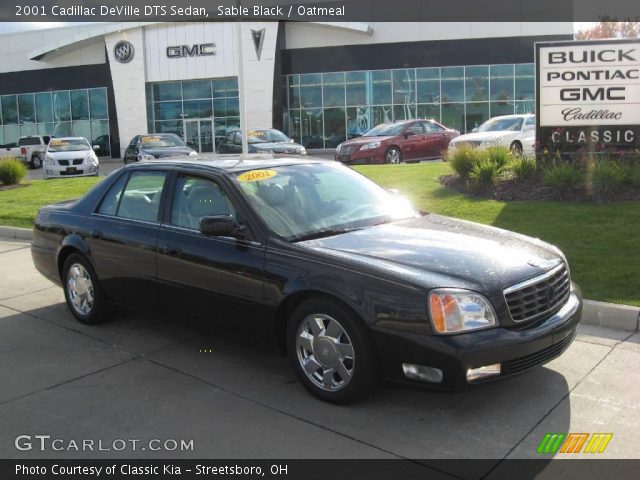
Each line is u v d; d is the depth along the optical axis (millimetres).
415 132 20062
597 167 9859
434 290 3881
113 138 39000
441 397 4375
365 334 4062
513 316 4016
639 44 10398
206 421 4105
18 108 41750
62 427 4070
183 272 5078
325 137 36531
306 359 4395
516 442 3781
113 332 5891
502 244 4652
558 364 4891
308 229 4805
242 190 4973
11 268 8695
